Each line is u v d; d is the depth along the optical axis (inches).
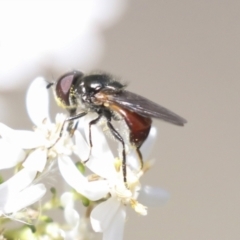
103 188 4.5
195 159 6.1
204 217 6.1
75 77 4.6
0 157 4.4
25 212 4.4
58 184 4.6
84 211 4.6
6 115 6.1
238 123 6.1
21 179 4.4
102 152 4.5
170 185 6.1
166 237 6.0
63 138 4.5
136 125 4.5
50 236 4.4
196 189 6.1
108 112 4.6
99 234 4.5
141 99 4.5
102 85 4.6
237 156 6.1
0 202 4.3
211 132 6.1
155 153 6.1
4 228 4.4
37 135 4.5
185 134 6.1
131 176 4.5
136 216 6.0
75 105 4.6
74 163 4.5
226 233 6.1
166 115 4.5
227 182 6.1
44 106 4.6
